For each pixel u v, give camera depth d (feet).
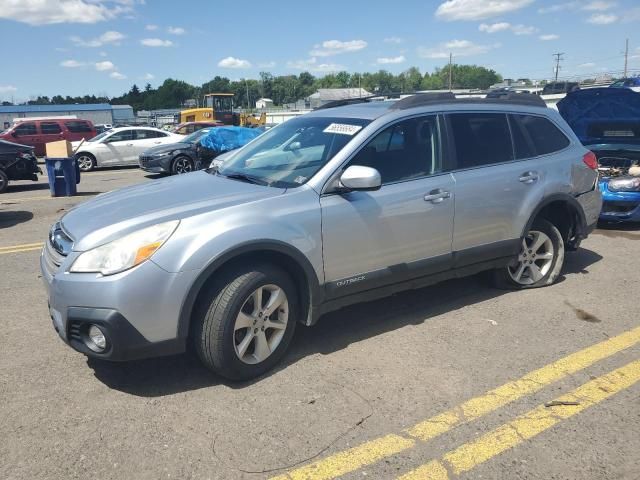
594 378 11.60
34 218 30.91
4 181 43.19
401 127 13.70
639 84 74.08
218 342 10.94
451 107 14.73
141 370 12.23
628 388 11.18
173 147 50.06
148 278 10.26
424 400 10.87
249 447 9.49
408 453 9.28
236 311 11.01
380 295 13.48
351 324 14.61
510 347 13.12
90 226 11.18
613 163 27.35
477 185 14.55
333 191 12.39
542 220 16.61
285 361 12.55
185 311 10.62
